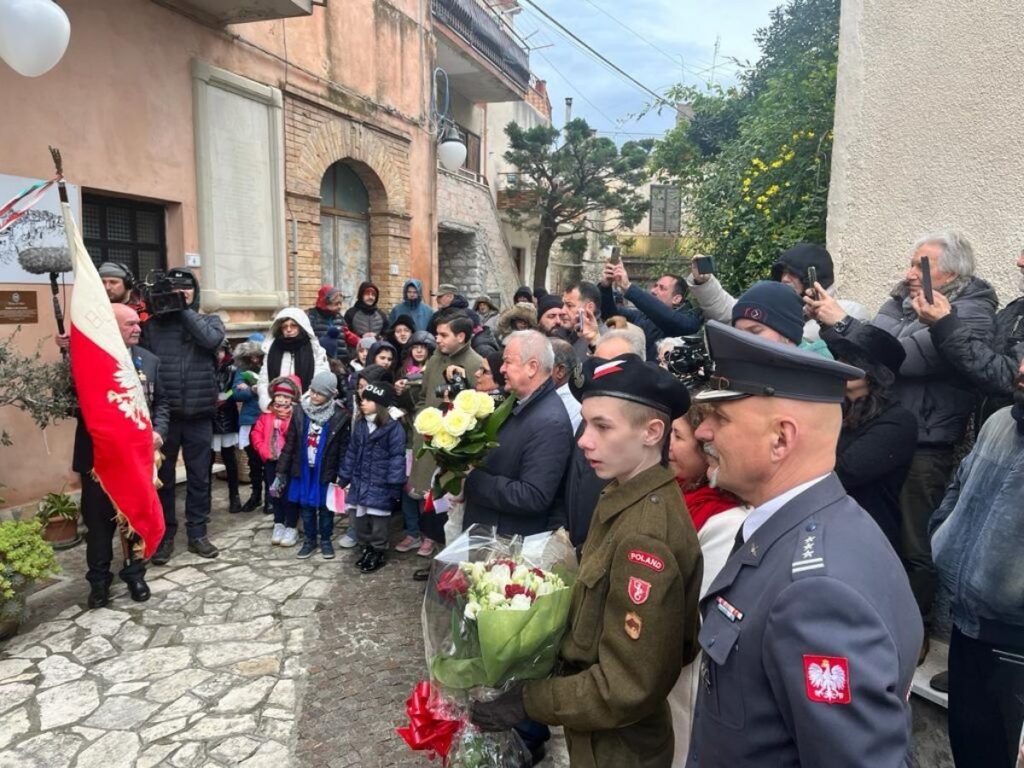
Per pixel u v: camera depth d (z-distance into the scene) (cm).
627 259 1581
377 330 734
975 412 250
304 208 714
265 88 642
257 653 324
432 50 957
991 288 235
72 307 333
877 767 87
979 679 179
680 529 151
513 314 502
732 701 107
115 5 500
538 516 265
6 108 436
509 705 171
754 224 512
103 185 499
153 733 264
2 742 258
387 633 345
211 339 425
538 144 1480
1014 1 248
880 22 298
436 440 236
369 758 250
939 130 275
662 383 154
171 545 439
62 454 481
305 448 444
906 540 250
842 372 107
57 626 349
